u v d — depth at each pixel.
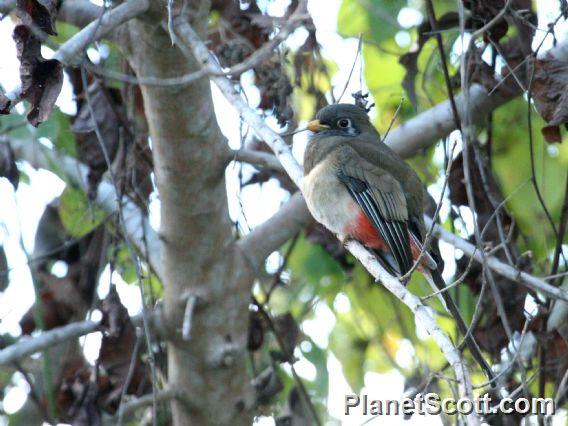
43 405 12.66
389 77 13.96
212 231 11.78
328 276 14.09
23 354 10.86
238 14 11.77
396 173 11.70
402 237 11.23
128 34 10.98
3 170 11.55
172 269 11.92
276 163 11.48
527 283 10.71
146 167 12.98
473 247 11.12
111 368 11.55
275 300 14.17
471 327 8.95
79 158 13.04
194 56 10.16
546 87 10.32
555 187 13.41
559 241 11.46
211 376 12.16
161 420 12.99
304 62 12.72
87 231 13.02
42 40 8.95
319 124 12.23
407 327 14.12
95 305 12.86
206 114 11.25
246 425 12.45
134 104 12.88
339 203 11.43
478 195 12.00
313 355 14.00
